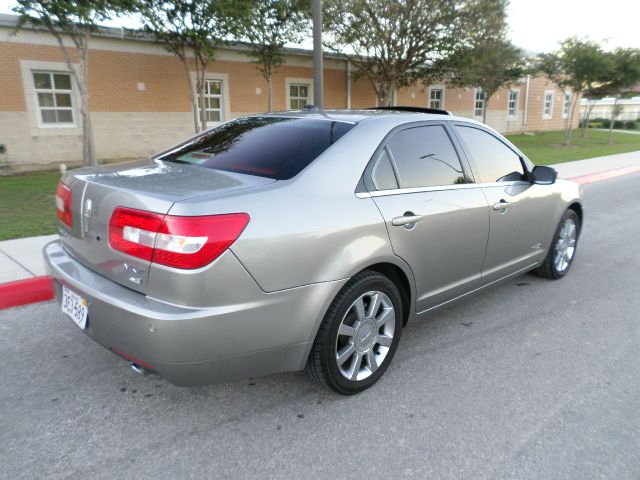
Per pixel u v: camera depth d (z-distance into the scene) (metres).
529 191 3.98
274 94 17.75
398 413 2.68
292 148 2.78
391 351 2.98
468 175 3.43
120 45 13.96
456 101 25.94
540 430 2.55
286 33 14.29
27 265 4.50
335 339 2.60
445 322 3.88
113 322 2.24
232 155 2.88
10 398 2.72
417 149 3.11
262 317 2.28
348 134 2.82
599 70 20.33
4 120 12.44
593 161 15.34
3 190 9.54
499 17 16.61
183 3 11.43
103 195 2.38
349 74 19.88
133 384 2.89
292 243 2.32
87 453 2.31
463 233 3.29
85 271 2.54
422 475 2.22
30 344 3.33
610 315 4.06
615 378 3.09
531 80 30.81
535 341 3.58
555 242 4.60
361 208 2.63
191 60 15.38
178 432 2.48
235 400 2.76
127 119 14.48
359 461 2.30
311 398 2.79
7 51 12.20
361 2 15.34
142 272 2.20
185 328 2.09
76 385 2.87
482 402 2.80
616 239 6.56
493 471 2.25
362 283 2.65
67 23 9.06
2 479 2.13
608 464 2.31
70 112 13.55
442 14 15.71
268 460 2.29
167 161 3.05
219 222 2.13
